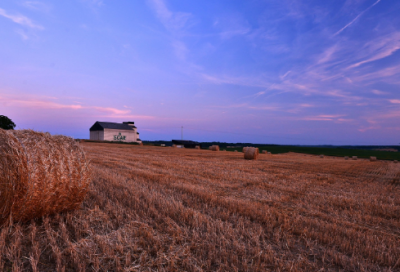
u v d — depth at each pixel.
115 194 6.84
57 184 4.87
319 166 19.81
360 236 4.69
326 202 7.39
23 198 4.45
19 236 3.98
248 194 8.02
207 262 3.53
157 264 3.42
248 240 4.32
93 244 3.89
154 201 6.27
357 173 16.08
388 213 6.42
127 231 4.46
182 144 75.75
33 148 4.69
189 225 4.88
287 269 3.47
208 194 7.43
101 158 17.55
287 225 5.03
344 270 3.53
